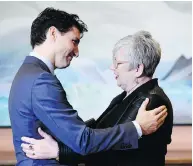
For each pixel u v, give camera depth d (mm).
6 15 2592
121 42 1290
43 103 1124
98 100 2629
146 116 1188
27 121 1166
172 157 2307
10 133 2594
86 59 2609
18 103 1174
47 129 1217
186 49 2625
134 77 1280
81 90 2621
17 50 2602
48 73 1163
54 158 1226
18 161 1218
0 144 2498
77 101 2623
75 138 1120
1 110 2596
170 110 1287
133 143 1165
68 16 1268
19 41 2600
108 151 1274
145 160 1227
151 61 1263
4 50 2596
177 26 2621
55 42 1248
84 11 2602
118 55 1291
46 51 1248
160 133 1248
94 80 2621
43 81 1140
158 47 1286
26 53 2607
